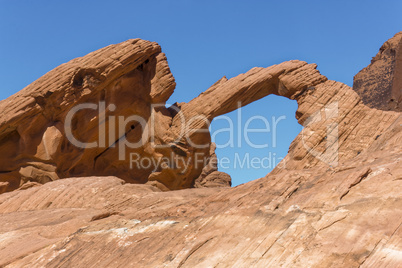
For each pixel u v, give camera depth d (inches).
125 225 572.7
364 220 451.5
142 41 1195.9
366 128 1003.9
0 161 1147.9
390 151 605.0
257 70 1181.1
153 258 483.8
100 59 1155.9
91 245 531.5
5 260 519.5
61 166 1171.9
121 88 1201.4
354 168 568.7
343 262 408.8
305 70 1139.3
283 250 443.5
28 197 759.7
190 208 603.8
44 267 502.6
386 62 1429.6
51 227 605.6
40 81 1140.5
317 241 442.6
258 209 522.6
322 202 501.0
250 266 433.7
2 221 668.7
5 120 1109.1
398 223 434.9
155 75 1210.6
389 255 402.3
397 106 1128.2
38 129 1152.2
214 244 482.3
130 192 762.8
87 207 724.0
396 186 488.1
